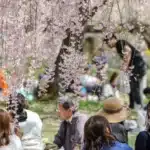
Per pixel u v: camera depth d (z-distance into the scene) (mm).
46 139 11281
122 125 8664
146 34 16359
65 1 11781
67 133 9375
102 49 13484
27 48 11117
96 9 12523
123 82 14094
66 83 11992
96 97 17156
